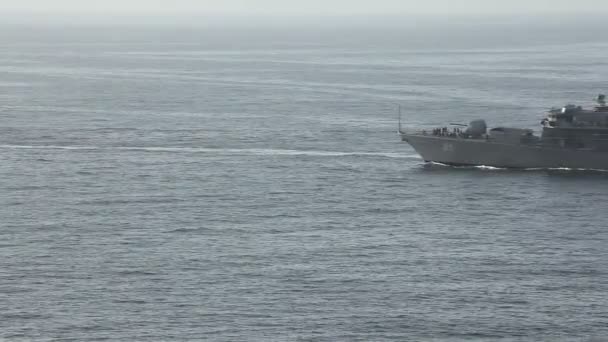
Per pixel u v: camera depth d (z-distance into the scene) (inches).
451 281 7303.2
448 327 6535.4
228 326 6530.5
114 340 6338.6
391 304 6875.0
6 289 7086.6
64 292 7042.3
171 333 6432.1
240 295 7003.0
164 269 7500.0
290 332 6446.9
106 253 7859.3
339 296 7003.0
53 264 7588.6
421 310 6781.5
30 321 6589.6
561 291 7135.8
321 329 6496.1
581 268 7613.2
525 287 7204.7
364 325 6550.2
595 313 6761.8
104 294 7012.8
